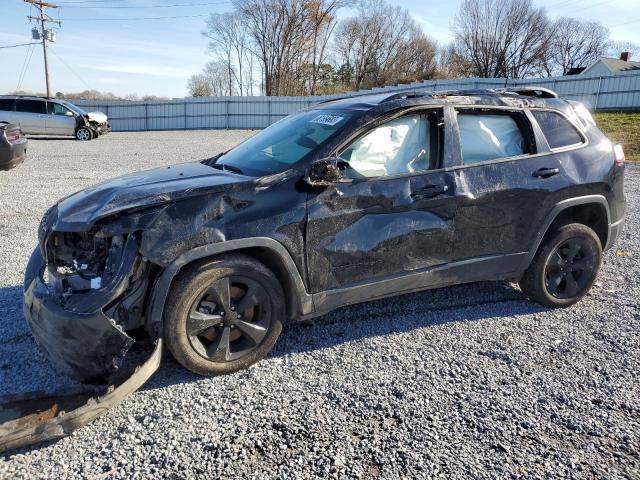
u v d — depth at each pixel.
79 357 2.87
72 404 2.91
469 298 4.60
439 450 2.61
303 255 3.34
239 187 3.15
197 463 2.50
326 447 2.62
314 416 2.88
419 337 3.84
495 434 2.74
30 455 2.54
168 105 38.94
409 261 3.70
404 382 3.23
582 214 4.57
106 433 2.72
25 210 7.94
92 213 2.95
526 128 4.18
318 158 3.40
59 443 2.64
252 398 3.04
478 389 3.16
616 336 3.88
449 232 3.79
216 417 2.86
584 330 3.99
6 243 6.14
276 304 3.35
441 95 3.93
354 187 3.45
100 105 39.16
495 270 4.09
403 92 3.98
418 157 3.74
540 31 57.59
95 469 2.46
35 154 16.38
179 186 3.16
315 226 3.34
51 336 2.87
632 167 13.32
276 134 4.12
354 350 3.64
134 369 3.08
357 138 3.54
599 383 3.23
